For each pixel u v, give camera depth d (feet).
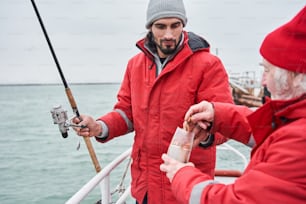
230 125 3.87
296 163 2.46
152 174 5.16
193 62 4.94
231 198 2.66
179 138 3.55
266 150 2.73
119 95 6.07
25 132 58.23
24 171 37.06
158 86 5.02
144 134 5.19
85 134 5.48
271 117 2.86
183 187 3.02
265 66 2.83
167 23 4.81
